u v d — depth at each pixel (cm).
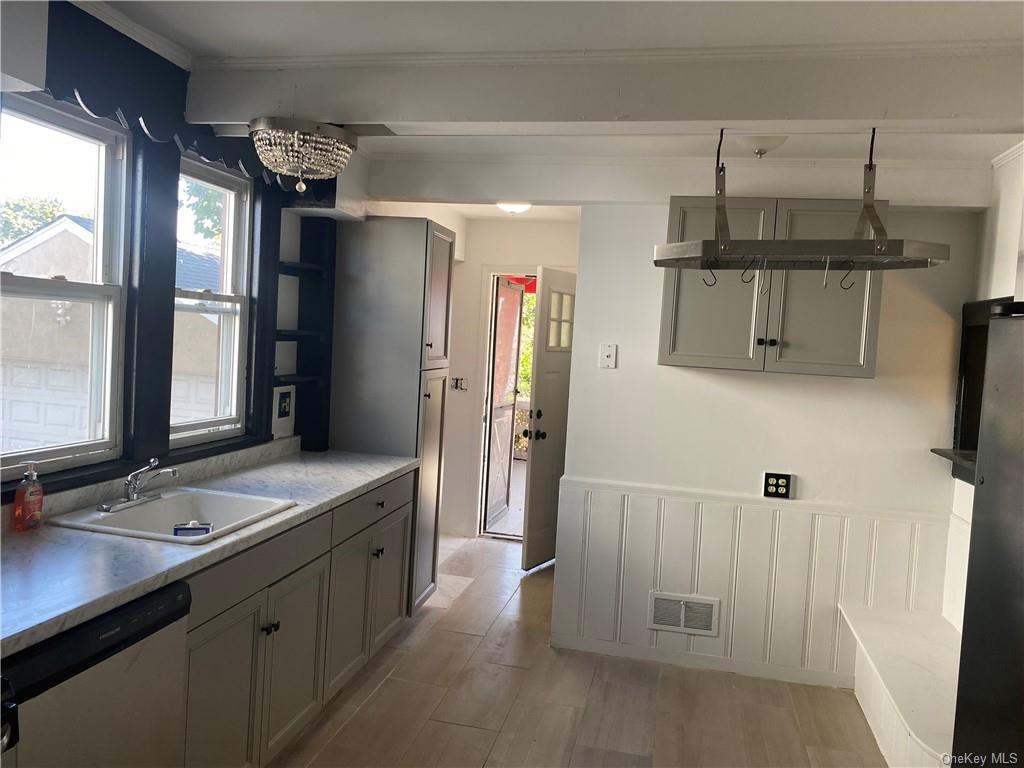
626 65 219
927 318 325
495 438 581
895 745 258
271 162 240
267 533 230
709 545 343
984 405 156
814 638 336
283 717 251
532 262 514
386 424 372
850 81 209
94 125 234
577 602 357
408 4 195
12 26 165
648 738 283
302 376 365
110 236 246
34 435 225
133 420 254
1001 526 147
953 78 204
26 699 147
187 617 195
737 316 311
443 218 478
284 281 357
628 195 332
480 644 358
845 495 334
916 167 308
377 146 340
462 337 528
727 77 214
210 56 238
